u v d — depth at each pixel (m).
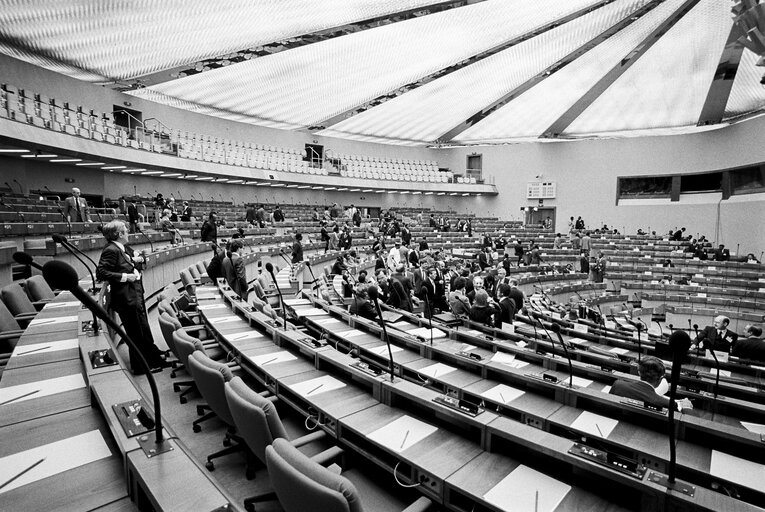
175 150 17.61
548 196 26.73
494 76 20.62
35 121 11.53
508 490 2.16
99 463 2.02
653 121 21.86
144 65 15.32
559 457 2.17
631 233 23.97
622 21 16.05
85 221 9.80
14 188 13.88
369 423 2.80
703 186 21.64
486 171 28.97
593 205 25.31
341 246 16.19
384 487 2.66
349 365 3.43
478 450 2.51
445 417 2.86
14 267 7.09
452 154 29.95
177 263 10.20
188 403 4.39
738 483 2.29
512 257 19.77
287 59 17.16
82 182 16.34
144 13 12.12
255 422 2.44
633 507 2.07
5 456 2.02
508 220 28.17
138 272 4.89
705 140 21.22
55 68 14.81
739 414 3.46
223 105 20.28
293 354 4.18
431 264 14.00
